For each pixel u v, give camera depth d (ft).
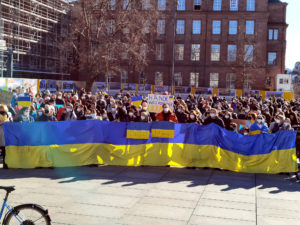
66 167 38.32
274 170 37.81
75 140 38.58
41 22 163.84
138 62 147.54
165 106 42.50
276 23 194.08
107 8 137.28
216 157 39.06
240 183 33.71
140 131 39.55
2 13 148.36
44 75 172.14
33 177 33.88
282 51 193.67
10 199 26.91
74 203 26.45
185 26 189.06
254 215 24.93
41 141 37.76
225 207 26.48
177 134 39.78
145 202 27.09
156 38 189.67
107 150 39.68
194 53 189.16
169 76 189.57
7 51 138.31
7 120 39.60
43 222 17.83
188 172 37.55
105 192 29.40
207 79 188.55
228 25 186.80
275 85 192.85
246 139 38.81
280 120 41.88
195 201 27.68
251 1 185.78
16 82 103.71
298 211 26.11
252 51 178.09
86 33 141.49
